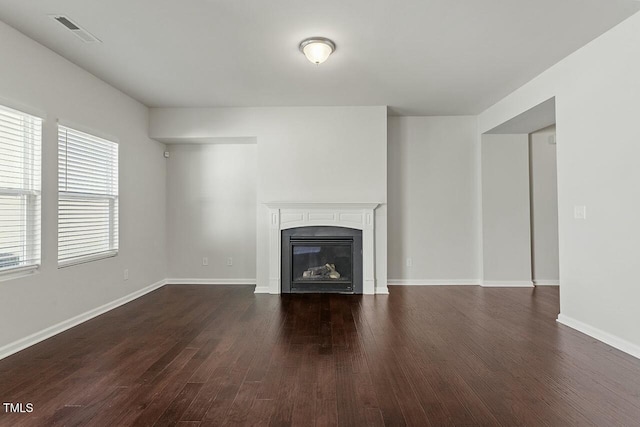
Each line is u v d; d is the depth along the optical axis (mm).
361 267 5352
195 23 3062
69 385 2430
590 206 3430
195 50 3564
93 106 4145
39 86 3355
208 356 2928
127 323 3832
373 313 4230
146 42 3385
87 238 4090
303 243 5383
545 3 2793
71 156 3830
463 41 3404
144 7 2816
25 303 3174
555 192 5934
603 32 3246
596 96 3352
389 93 4859
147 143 5395
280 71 4102
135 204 5047
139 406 2164
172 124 5449
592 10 2889
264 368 2695
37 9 2818
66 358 2891
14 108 3064
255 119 5438
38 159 3344
